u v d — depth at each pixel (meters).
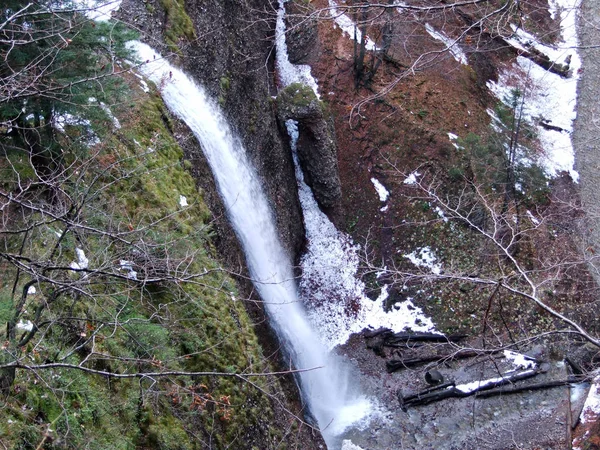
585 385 19.97
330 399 20.19
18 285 9.72
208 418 11.76
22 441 8.15
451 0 26.55
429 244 23.36
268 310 18.75
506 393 19.86
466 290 22.38
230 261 16.53
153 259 9.27
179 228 13.75
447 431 19.12
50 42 10.45
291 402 17.27
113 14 16.31
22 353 7.91
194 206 15.05
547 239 23.59
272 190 21.80
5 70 10.30
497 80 28.25
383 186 24.30
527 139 26.94
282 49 25.41
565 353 20.89
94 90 11.98
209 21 20.11
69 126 12.53
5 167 11.08
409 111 24.88
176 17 18.36
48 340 9.32
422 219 23.72
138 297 11.60
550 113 28.69
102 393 9.76
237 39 21.69
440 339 21.61
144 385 10.49
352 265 23.44
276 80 25.19
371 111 24.88
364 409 19.94
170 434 10.53
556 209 24.69
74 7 10.69
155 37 17.27
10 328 8.32
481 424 19.22
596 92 29.62
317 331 22.03
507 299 22.05
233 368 12.91
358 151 24.59
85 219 8.86
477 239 22.98
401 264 23.31
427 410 19.72
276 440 13.80
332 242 23.84
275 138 22.67
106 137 13.39
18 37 10.18
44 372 8.98
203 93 18.66
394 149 24.56
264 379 14.08
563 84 29.69
